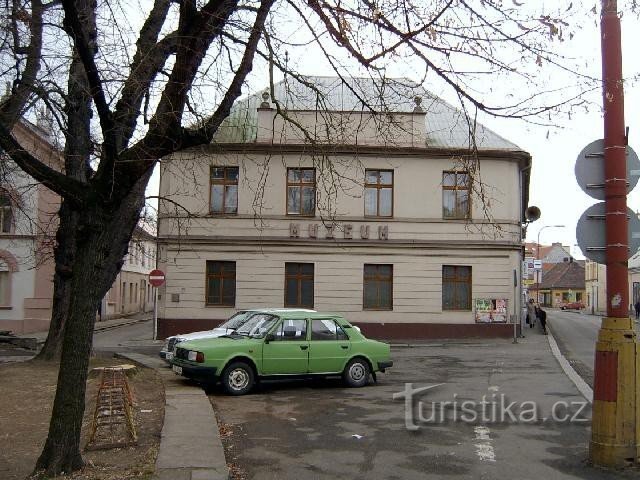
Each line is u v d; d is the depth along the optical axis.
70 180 6.02
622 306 6.53
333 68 6.94
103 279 6.13
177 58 6.14
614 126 6.73
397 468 6.60
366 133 26.06
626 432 6.42
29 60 9.47
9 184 12.97
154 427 8.24
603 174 6.86
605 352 6.52
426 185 26.78
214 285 26.45
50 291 31.88
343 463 6.80
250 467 6.63
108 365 14.78
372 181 26.92
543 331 31.45
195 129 6.75
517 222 26.94
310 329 12.40
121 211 6.28
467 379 13.89
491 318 26.52
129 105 6.52
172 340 14.20
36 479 5.70
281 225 26.36
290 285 26.53
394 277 26.55
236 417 9.42
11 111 9.32
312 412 9.84
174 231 26.00
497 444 7.66
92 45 7.75
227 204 26.55
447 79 6.18
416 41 5.99
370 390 12.21
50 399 10.48
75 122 11.26
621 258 6.55
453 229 26.72
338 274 26.50
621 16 6.57
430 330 26.44
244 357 11.65
